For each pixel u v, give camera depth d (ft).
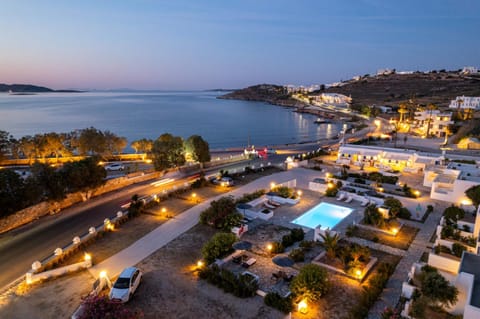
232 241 81.20
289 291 65.51
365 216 102.32
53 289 68.44
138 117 609.42
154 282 70.08
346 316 58.70
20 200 98.94
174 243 89.86
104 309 48.93
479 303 49.37
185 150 183.01
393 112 520.01
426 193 132.26
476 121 318.45
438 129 303.27
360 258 77.66
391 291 66.49
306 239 92.43
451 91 652.89
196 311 60.23
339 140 307.99
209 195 133.18
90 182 124.67
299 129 463.01
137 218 108.37
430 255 71.20
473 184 115.34
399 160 178.29
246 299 64.03
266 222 105.19
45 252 86.43
